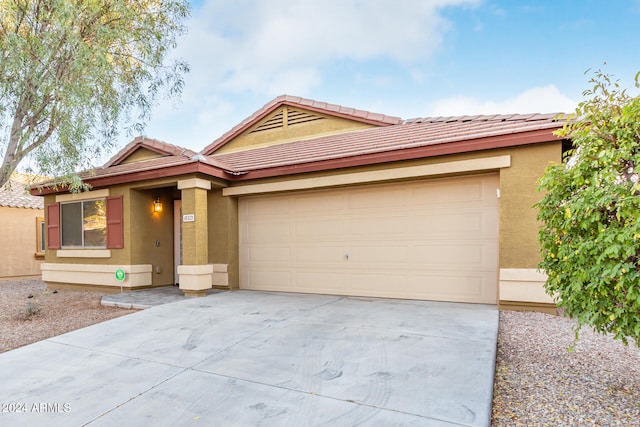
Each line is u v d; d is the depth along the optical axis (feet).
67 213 31.86
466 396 9.43
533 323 16.71
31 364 12.86
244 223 28.25
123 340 15.23
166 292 27.43
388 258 23.39
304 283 25.99
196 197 24.77
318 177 24.41
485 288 20.84
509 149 19.27
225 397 9.96
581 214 9.50
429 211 22.29
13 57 19.01
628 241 8.38
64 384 11.15
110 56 23.86
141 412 9.29
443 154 20.45
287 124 34.24
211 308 20.63
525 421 8.57
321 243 25.46
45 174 22.52
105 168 33.65
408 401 9.30
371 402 9.34
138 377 11.50
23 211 45.78
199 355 13.26
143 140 34.73
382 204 23.62
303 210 26.13
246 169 26.25
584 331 15.38
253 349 13.70
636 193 8.84
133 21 23.34
